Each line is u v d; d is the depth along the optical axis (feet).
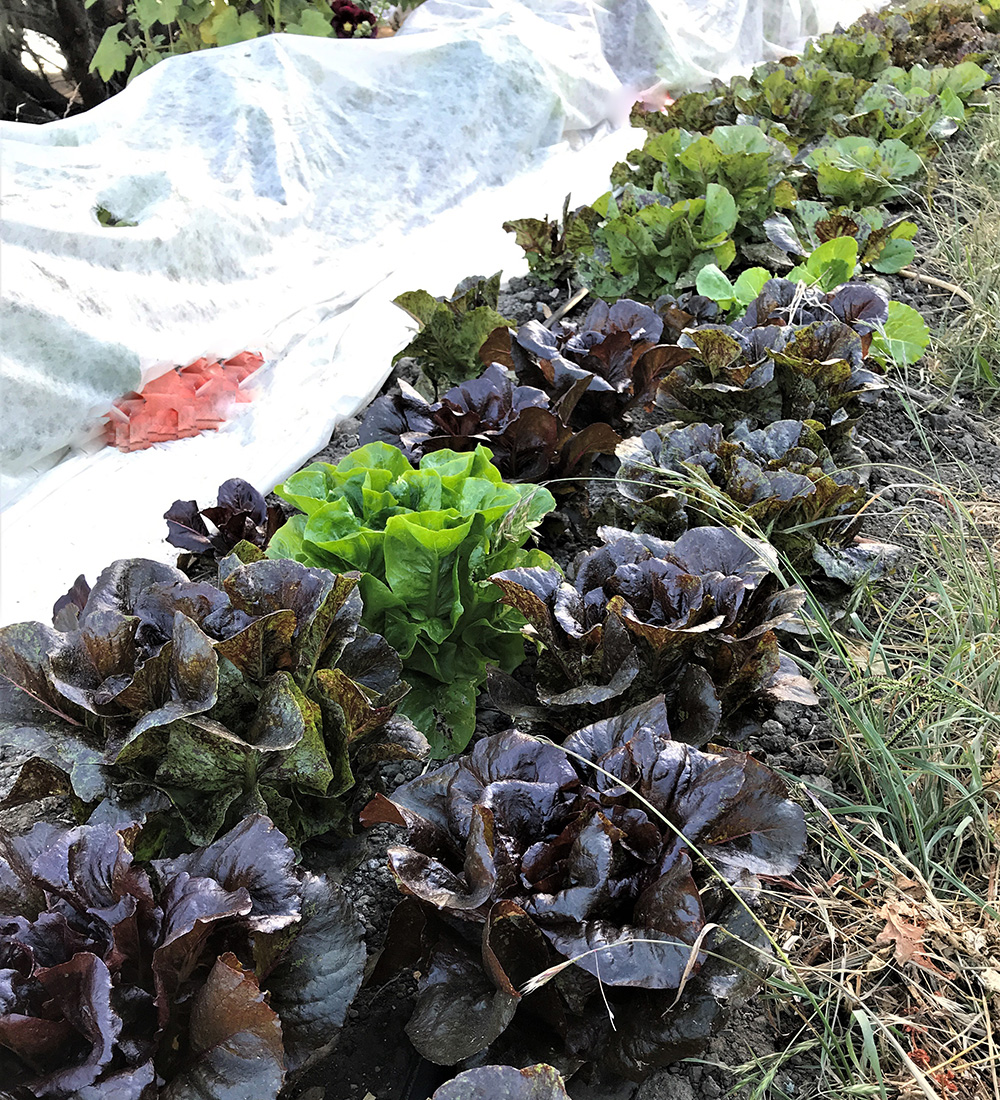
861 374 4.08
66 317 4.27
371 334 5.18
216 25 6.84
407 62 6.66
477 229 6.29
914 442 4.59
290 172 5.84
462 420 3.71
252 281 5.30
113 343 4.37
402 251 5.96
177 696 2.25
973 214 6.22
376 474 3.05
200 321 4.88
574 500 3.96
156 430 4.50
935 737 2.91
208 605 2.50
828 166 6.07
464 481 3.02
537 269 5.60
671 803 2.29
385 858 2.81
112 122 5.50
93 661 2.31
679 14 8.61
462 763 2.38
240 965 1.88
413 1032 2.07
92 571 3.92
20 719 2.30
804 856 2.79
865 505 3.53
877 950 2.52
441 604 3.01
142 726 2.13
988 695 2.98
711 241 5.25
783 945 2.53
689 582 2.71
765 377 3.97
